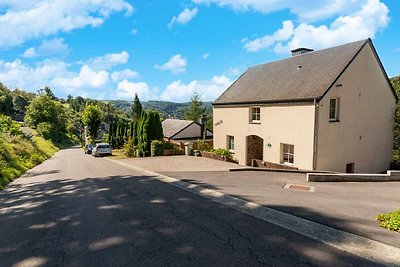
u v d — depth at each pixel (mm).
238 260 3754
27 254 4254
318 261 3668
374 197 7758
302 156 15469
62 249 4355
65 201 7625
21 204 7684
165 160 19906
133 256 3994
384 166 19047
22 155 22000
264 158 18062
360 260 3672
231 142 21406
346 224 5016
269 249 4051
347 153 16391
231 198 7074
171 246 4273
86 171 15203
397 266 3510
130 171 14055
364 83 16781
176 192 8055
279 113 16766
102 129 88250
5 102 87625
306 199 7086
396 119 19328
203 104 67125
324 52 18328
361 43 16406
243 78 23297
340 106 15656
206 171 13602
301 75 17547
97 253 4148
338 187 9391
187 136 36188
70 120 95562
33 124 71688
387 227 4785
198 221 5363
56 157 32438
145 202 6969
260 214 5688
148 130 27203
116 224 5391
